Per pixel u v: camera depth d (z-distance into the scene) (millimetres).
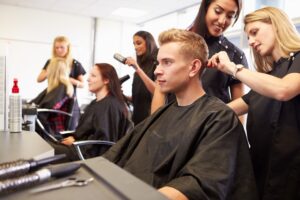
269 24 1180
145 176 1033
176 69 1087
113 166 727
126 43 6613
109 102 2201
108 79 2258
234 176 916
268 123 1157
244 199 924
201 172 826
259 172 1170
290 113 1115
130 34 6641
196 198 772
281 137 1113
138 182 626
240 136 977
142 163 1082
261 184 1153
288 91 1026
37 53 5895
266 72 1283
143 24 6688
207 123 969
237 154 948
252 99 1264
